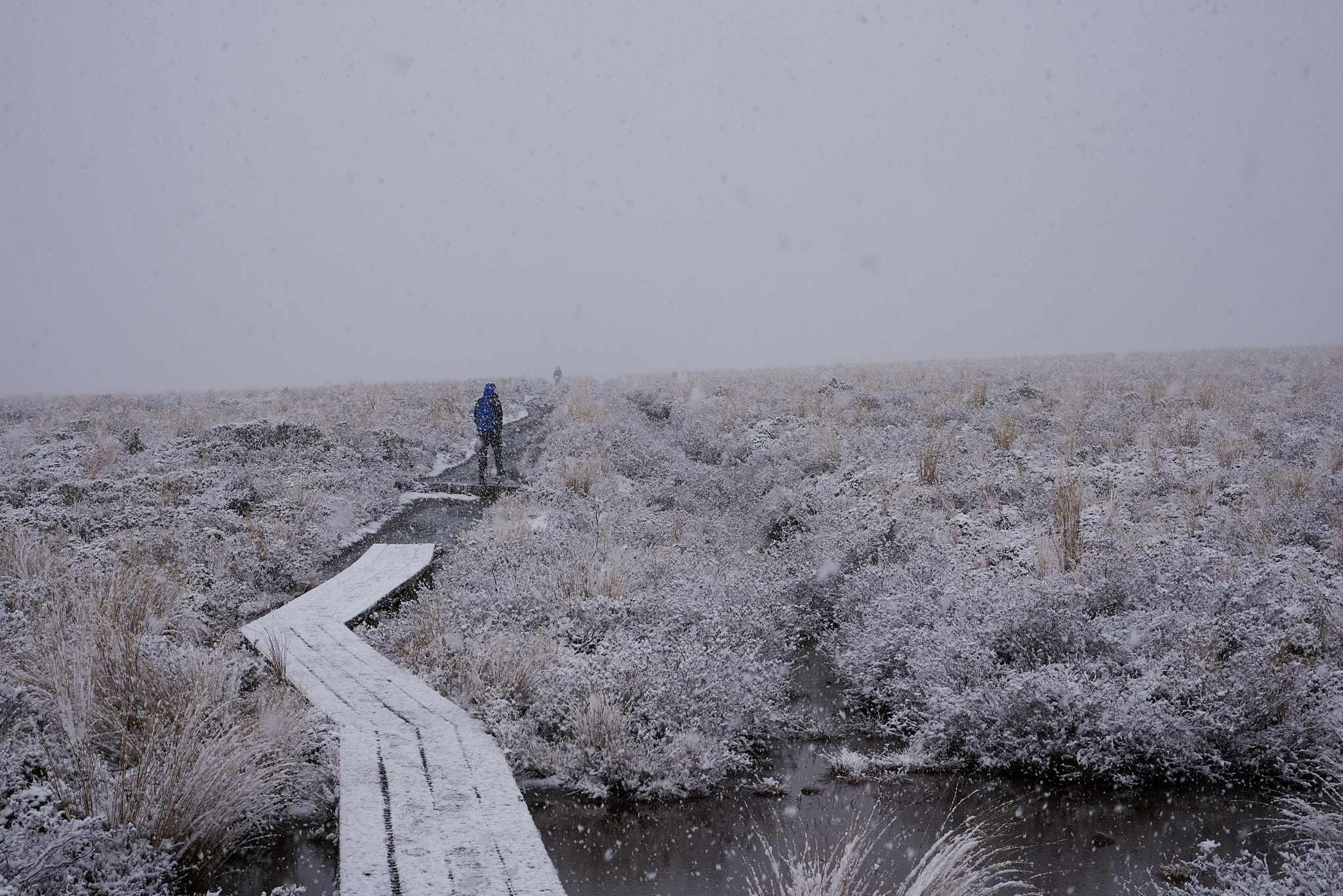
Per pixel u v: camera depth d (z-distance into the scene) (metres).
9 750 4.60
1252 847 4.58
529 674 6.75
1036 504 10.77
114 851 3.98
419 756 5.34
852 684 7.42
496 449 18.02
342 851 4.19
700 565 9.82
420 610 8.43
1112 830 4.83
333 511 13.50
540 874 4.00
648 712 5.98
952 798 5.32
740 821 5.05
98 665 5.70
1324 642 6.42
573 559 9.73
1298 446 12.61
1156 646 6.46
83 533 10.83
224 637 7.64
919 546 9.59
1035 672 5.99
